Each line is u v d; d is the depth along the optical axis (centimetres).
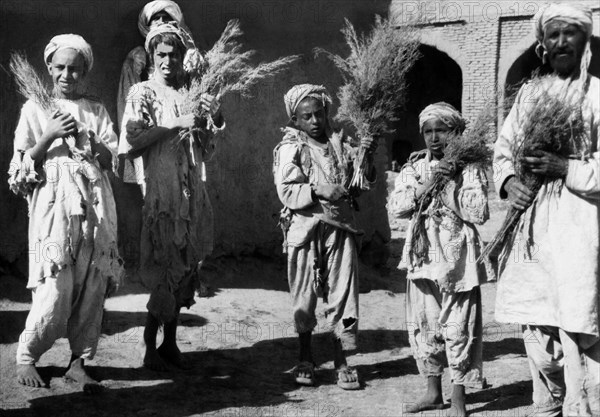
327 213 686
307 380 698
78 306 650
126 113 698
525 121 585
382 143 1128
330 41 1091
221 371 714
